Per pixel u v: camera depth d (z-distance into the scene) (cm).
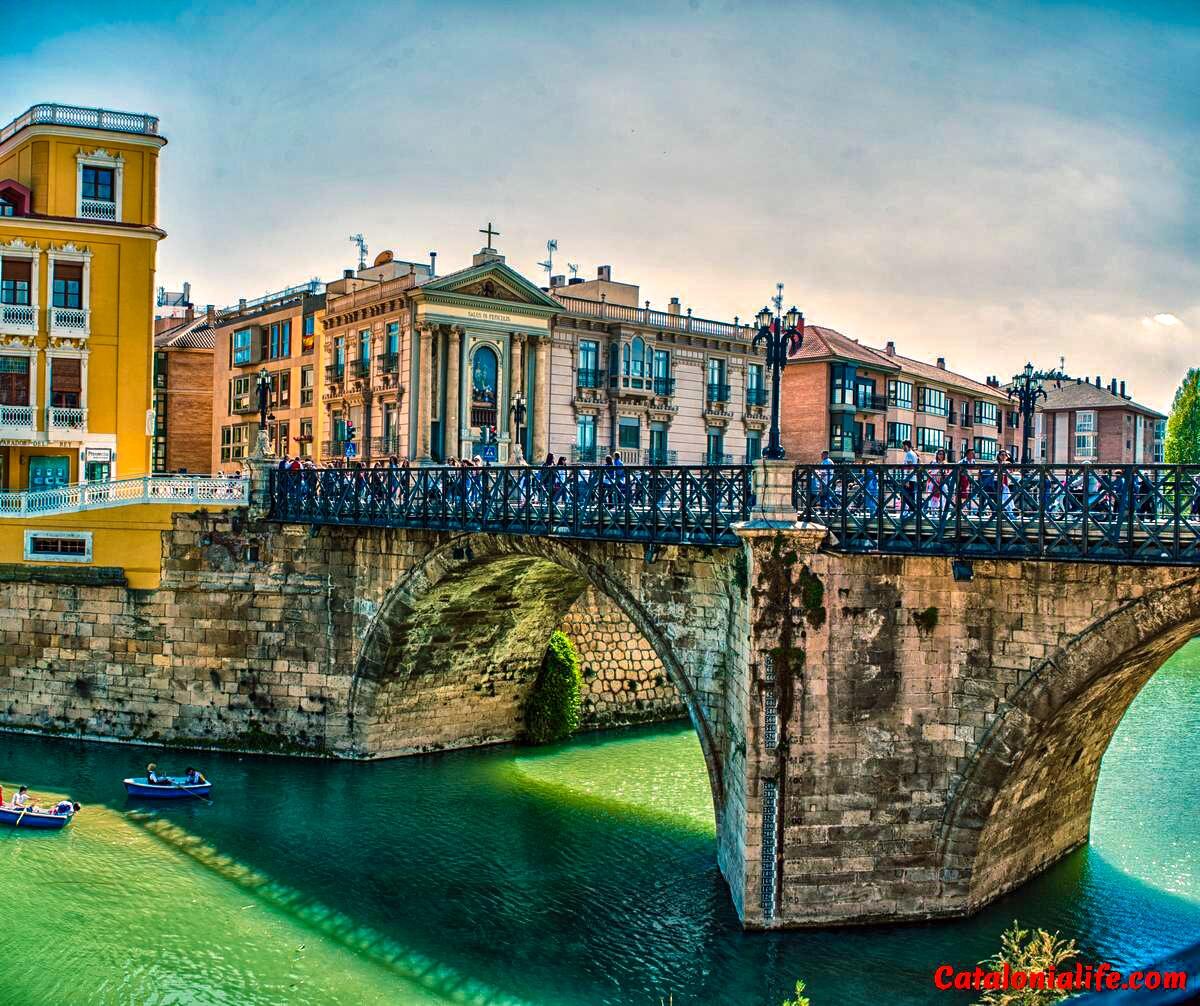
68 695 3123
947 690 1822
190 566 3061
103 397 3712
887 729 1844
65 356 3669
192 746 3058
